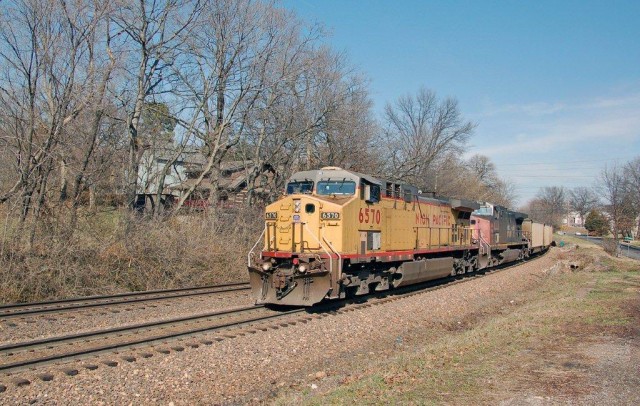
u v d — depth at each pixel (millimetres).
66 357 8547
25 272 14773
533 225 40500
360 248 14781
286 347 10398
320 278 13305
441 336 12656
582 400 6645
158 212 21734
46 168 16438
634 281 22016
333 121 29062
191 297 15625
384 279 16891
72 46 17328
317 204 14172
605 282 21469
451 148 57219
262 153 29031
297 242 14289
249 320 11984
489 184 97625
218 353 9531
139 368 8438
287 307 14367
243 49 23453
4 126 17031
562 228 131625
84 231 17422
